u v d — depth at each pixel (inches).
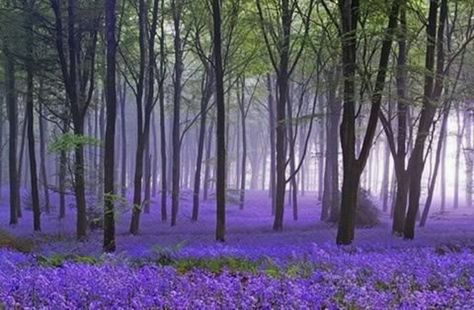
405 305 228.4
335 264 359.6
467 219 1402.6
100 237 836.0
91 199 1170.6
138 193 968.3
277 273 326.6
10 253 463.8
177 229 1052.5
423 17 751.7
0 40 970.1
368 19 767.7
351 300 237.5
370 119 640.4
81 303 226.8
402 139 841.5
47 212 1437.0
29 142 1031.0
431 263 349.1
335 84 687.7
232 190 1644.9
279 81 1017.5
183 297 225.3
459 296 252.2
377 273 315.6
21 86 1259.8
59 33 852.0
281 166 1013.2
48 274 281.1
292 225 1113.4
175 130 1243.2
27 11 882.8
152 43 1050.1
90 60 969.5
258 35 1185.4
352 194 628.1
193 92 1804.9
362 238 703.1
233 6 1043.3
